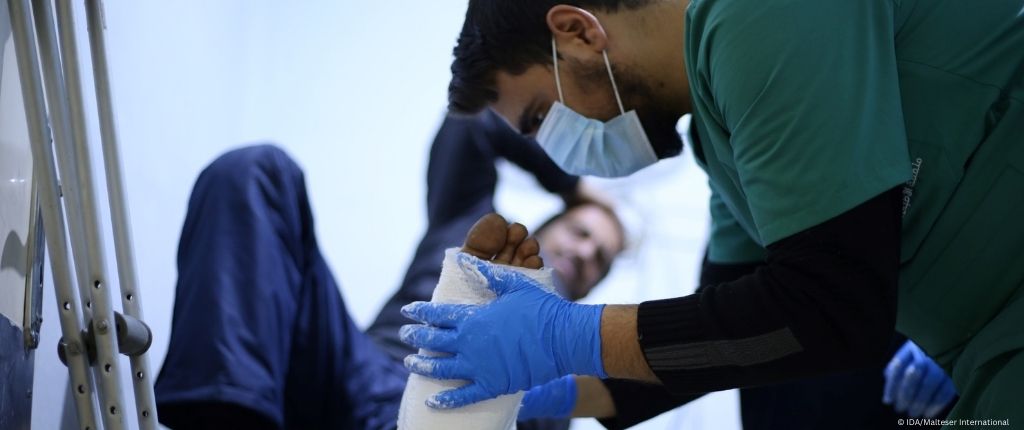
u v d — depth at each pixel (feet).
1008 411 3.83
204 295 5.42
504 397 4.12
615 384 5.48
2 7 3.87
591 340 3.79
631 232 8.10
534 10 4.25
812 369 3.61
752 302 3.59
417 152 8.51
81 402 3.75
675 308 3.72
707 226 8.12
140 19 8.04
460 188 7.78
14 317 4.02
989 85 3.87
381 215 8.20
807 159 3.47
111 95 3.74
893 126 3.61
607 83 4.36
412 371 3.98
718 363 3.65
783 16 3.53
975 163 3.91
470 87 4.54
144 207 7.45
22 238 4.16
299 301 6.00
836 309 3.49
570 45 4.29
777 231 3.57
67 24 3.52
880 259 3.49
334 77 8.64
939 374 6.19
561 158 4.80
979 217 3.94
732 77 3.60
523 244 4.37
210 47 8.30
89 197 3.64
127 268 3.90
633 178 8.23
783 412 6.51
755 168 3.60
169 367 5.26
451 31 8.96
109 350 3.71
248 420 5.26
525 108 4.63
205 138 8.04
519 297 3.94
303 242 6.15
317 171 8.27
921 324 4.27
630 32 4.23
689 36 3.89
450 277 4.19
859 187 3.46
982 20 3.95
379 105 8.61
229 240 5.64
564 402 5.46
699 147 4.56
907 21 3.93
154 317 7.08
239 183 5.85
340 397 5.92
